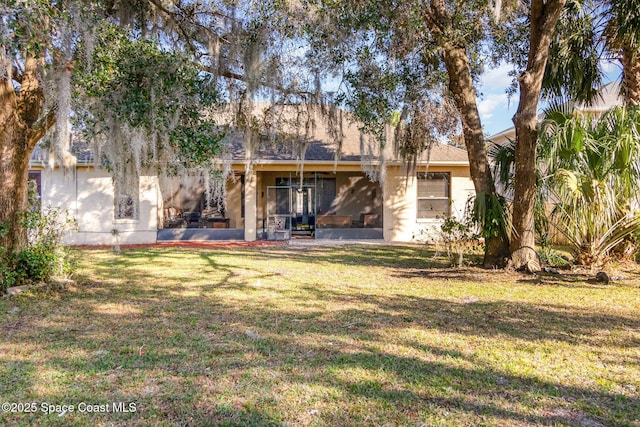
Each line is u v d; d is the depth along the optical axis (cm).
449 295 648
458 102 854
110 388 320
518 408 293
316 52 794
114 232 1201
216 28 785
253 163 1217
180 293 660
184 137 598
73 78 600
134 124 584
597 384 332
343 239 1512
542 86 935
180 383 330
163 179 1405
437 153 1487
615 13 850
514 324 495
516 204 816
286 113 1195
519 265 836
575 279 765
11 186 636
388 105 809
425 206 1476
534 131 765
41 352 395
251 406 293
